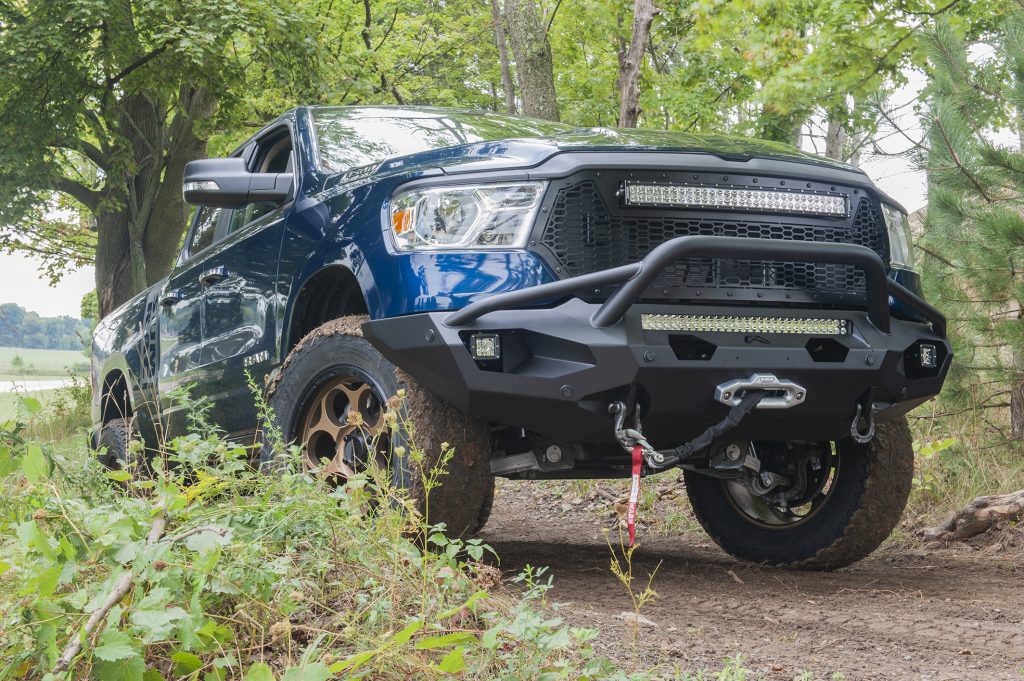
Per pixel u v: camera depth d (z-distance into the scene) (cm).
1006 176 578
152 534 220
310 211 392
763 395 324
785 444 432
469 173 329
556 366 308
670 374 311
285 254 398
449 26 2262
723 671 223
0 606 189
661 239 329
